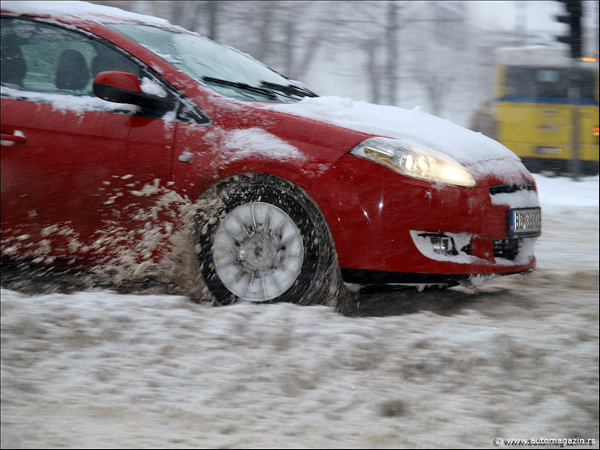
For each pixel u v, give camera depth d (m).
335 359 4.25
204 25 23.25
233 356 4.23
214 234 5.36
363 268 5.21
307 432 3.53
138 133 5.39
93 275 5.59
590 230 10.84
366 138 5.33
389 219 5.19
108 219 5.40
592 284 7.15
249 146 5.29
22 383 3.88
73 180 5.40
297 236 5.31
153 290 5.61
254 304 5.14
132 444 3.35
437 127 6.02
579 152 19.84
